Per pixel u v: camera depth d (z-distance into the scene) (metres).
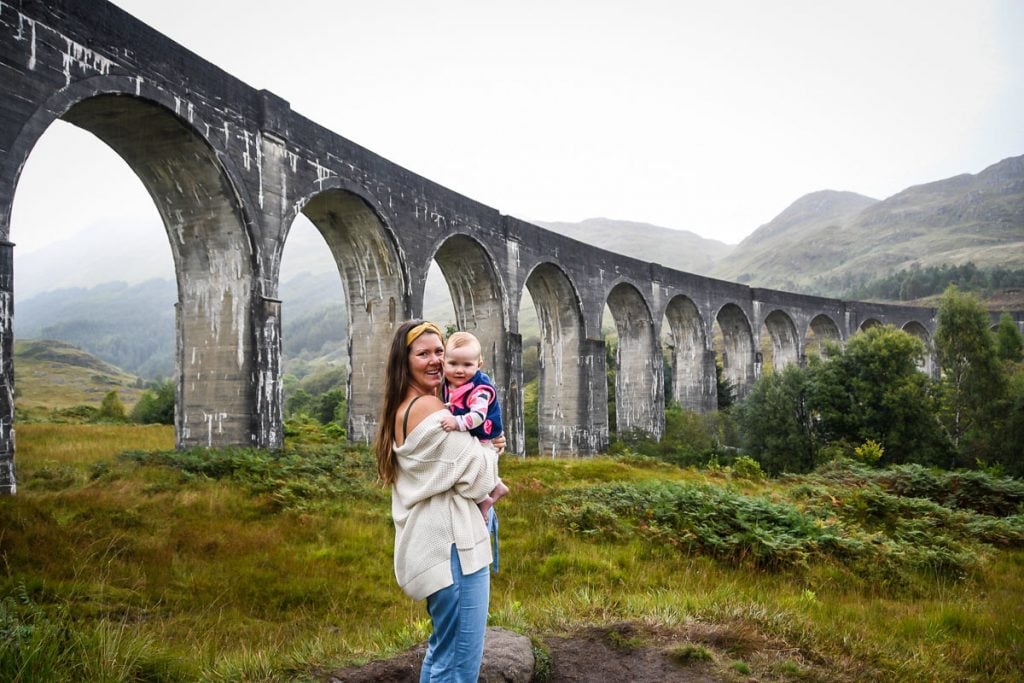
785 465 33.53
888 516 14.64
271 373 17.45
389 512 12.55
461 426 3.30
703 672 4.89
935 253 173.00
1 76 11.76
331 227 22.59
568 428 33.25
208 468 14.35
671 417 40.19
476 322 28.80
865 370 33.97
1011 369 48.38
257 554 9.50
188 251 17.67
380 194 21.80
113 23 13.80
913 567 10.88
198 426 17.55
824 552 10.84
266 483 13.27
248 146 17.11
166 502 11.44
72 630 5.02
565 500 13.94
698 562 10.33
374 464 16.95
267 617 7.67
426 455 3.21
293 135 18.58
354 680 4.39
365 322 23.56
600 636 5.54
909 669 5.69
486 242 27.22
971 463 34.34
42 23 12.45
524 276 29.36
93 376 106.00
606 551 10.42
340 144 20.31
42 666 4.23
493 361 28.11
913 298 118.12
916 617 8.05
